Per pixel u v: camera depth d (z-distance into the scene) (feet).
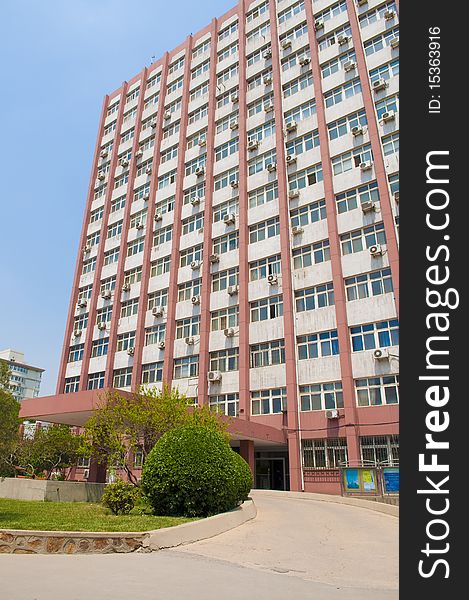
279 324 75.51
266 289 79.00
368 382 64.85
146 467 32.81
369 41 81.71
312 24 90.33
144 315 96.43
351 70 81.76
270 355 75.25
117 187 119.24
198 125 105.91
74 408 52.70
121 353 97.30
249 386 75.36
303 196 80.23
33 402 58.90
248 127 94.73
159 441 33.76
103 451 45.39
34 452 65.92
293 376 70.49
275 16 98.02
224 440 35.01
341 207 75.31
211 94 104.63
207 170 96.84
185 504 30.76
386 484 48.42
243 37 103.45
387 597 15.74
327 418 66.03
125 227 109.81
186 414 44.19
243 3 106.73
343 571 20.06
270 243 81.41
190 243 94.73
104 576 16.83
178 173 102.99
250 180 89.20
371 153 74.59
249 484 37.27
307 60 88.28
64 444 67.36
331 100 83.35
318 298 73.20
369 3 83.25
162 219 102.99
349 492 50.26
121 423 43.65
